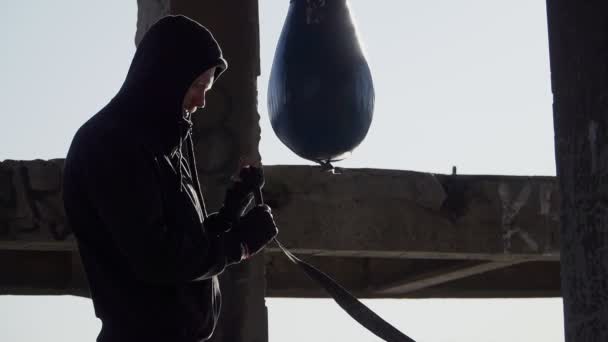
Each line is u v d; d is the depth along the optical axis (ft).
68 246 23.93
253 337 22.13
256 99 22.95
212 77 14.56
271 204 24.13
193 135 22.47
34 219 23.41
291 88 25.55
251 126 22.75
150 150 13.52
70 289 30.09
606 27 14.21
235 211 15.29
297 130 25.57
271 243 23.99
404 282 31.68
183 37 14.17
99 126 13.55
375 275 32.12
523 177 25.82
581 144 14.57
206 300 14.12
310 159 26.08
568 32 14.79
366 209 24.66
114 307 13.58
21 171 23.50
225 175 22.41
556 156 15.02
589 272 14.43
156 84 14.01
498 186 25.67
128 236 13.11
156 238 13.12
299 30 25.88
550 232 25.77
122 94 14.06
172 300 13.64
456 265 29.91
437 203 25.23
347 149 25.84
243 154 22.56
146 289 13.56
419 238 25.00
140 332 13.55
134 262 13.15
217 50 14.43
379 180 24.81
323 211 24.38
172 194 13.66
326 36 25.72
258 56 23.13
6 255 29.89
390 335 14.11
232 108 22.66
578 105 14.62
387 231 24.77
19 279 29.89
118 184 13.20
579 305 14.58
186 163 14.97
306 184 24.35
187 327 13.73
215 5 22.84
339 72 25.53
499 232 25.59
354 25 26.25
